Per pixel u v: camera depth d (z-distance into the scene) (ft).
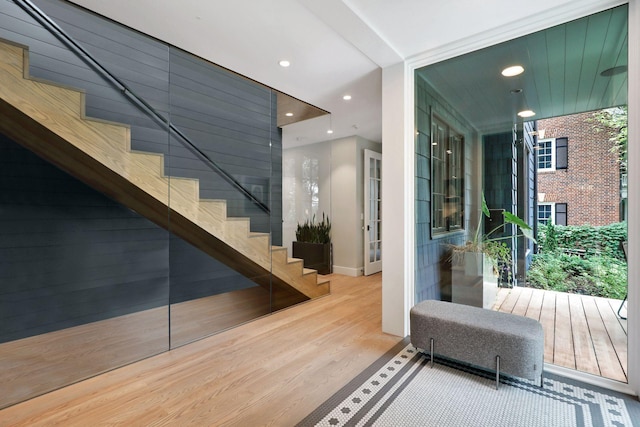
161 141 9.97
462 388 6.74
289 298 12.88
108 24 8.96
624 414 5.87
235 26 7.91
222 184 11.20
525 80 8.10
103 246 9.59
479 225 8.87
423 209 9.81
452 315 7.60
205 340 9.45
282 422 5.68
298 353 8.49
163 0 6.88
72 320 8.98
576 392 6.59
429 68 9.50
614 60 6.94
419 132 9.81
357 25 7.63
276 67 10.17
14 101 6.55
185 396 6.48
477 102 8.80
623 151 6.84
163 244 9.84
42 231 8.50
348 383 6.96
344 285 16.42
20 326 8.08
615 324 6.89
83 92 7.65
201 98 10.73
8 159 7.91
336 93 12.34
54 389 6.71
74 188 9.07
